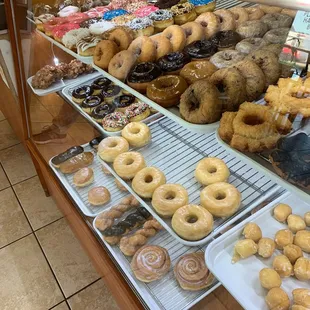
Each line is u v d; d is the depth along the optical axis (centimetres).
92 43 161
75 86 217
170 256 141
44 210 242
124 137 176
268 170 95
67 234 224
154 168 154
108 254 153
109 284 159
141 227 158
